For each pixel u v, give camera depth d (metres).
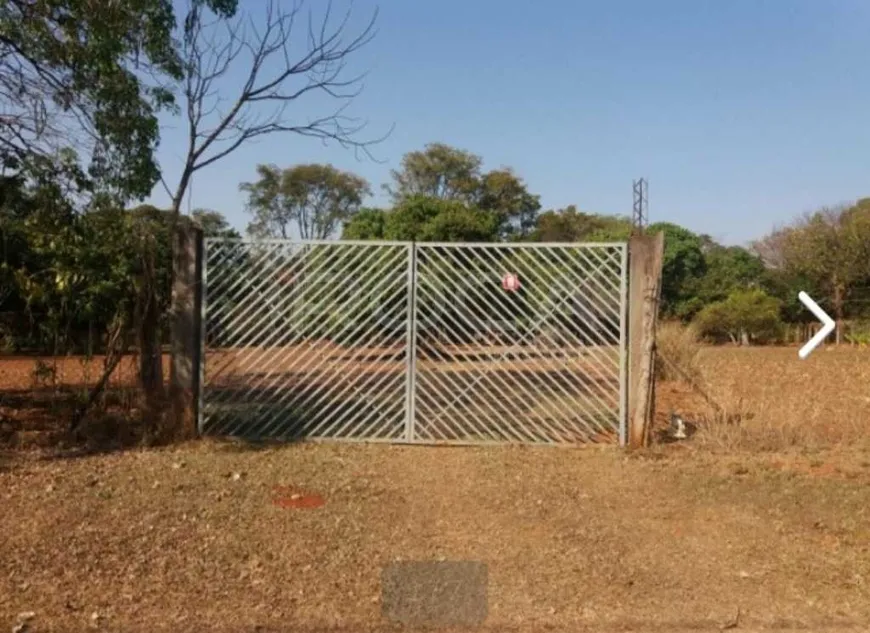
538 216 48.62
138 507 6.46
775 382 13.76
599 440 8.84
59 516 6.19
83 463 7.73
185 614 4.62
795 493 7.09
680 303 43.03
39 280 8.83
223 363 8.95
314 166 50.34
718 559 5.60
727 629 4.59
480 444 8.71
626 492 7.11
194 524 6.09
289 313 8.98
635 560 5.56
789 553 5.73
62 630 4.40
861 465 8.02
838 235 38.50
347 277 8.91
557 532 6.09
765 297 36.66
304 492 6.97
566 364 8.91
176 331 8.72
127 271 8.87
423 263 8.88
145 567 5.26
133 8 8.64
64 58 8.40
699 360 14.51
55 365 9.41
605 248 8.75
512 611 4.73
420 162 45.28
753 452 8.57
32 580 5.01
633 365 8.62
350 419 8.99
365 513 6.45
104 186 8.86
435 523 6.25
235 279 8.89
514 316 8.94
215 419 8.95
